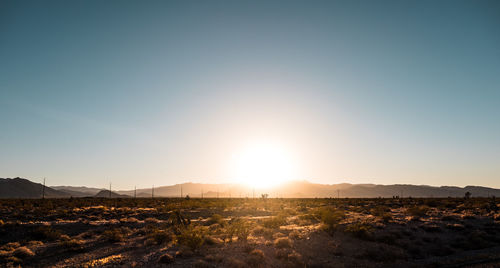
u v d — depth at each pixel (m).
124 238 31.53
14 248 26.28
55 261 22.48
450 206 62.78
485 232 33.25
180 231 30.22
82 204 76.12
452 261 23.78
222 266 20.70
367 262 24.25
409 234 31.70
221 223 40.97
